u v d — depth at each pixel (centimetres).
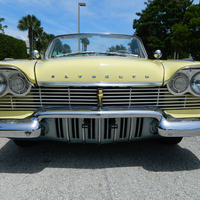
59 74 168
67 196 145
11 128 160
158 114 165
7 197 143
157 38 2164
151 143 252
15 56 1230
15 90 166
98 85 162
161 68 178
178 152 224
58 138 184
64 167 188
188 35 1769
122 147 238
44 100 171
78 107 166
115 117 161
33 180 166
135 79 168
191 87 174
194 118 171
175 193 149
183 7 2225
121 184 160
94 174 175
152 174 176
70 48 293
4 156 213
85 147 238
